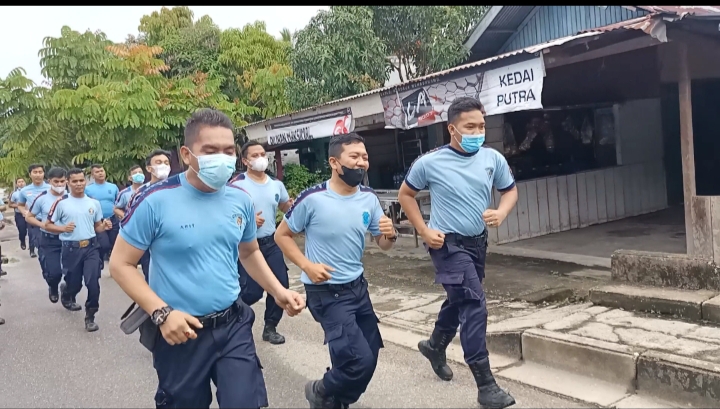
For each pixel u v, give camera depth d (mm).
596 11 9648
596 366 4156
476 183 3869
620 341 4266
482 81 6121
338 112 8828
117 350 5652
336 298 3553
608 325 4699
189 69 17344
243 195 2912
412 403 4008
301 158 14328
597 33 5418
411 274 7809
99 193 9070
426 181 3965
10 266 11805
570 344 4312
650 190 10906
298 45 12398
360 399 4121
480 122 3811
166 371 2729
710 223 5227
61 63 14578
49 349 5836
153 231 2645
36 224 7484
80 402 4422
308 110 9508
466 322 3805
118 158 13359
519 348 4668
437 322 4258
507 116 9484
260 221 5195
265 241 5344
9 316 7391
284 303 3020
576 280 6539
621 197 10414
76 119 13031
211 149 2631
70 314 7254
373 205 3754
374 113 8039
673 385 3738
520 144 9648
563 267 7191
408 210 4039
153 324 2664
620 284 5480
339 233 3555
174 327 2469
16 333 6543
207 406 2812
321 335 5762
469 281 3807
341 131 8844
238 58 17109
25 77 13844
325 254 3588
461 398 4039
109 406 4312
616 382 4043
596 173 10047
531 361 4586
